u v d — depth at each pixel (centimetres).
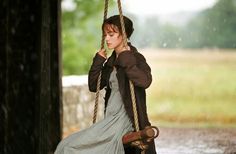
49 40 967
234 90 3691
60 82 987
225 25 6900
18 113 962
